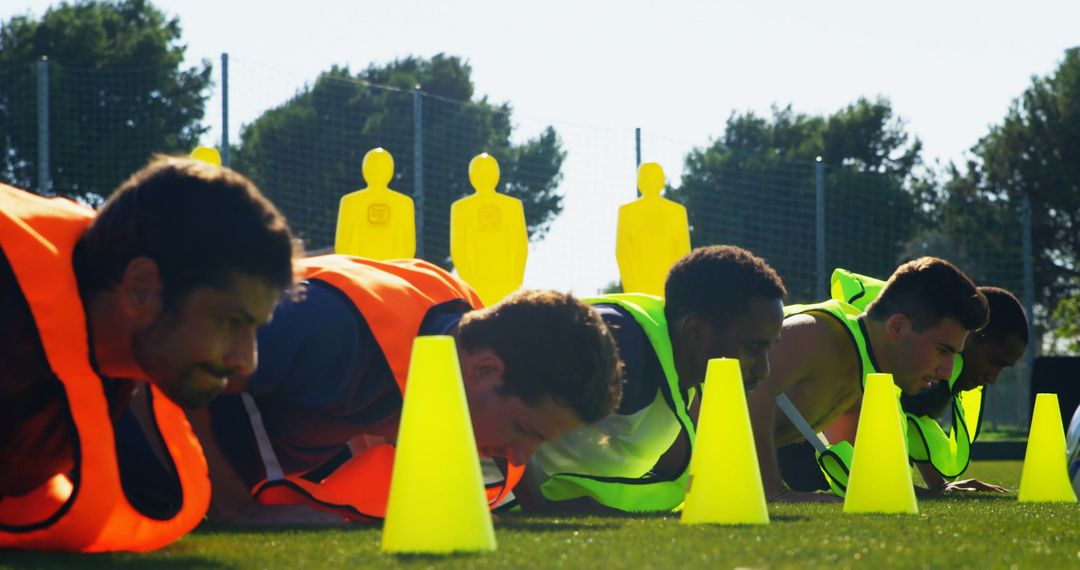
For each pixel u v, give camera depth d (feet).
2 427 7.08
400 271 10.49
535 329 8.26
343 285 9.57
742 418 9.02
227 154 35.12
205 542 7.75
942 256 63.62
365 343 9.46
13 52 72.84
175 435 7.73
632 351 11.16
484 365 8.38
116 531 7.21
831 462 12.69
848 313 14.73
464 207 27.50
